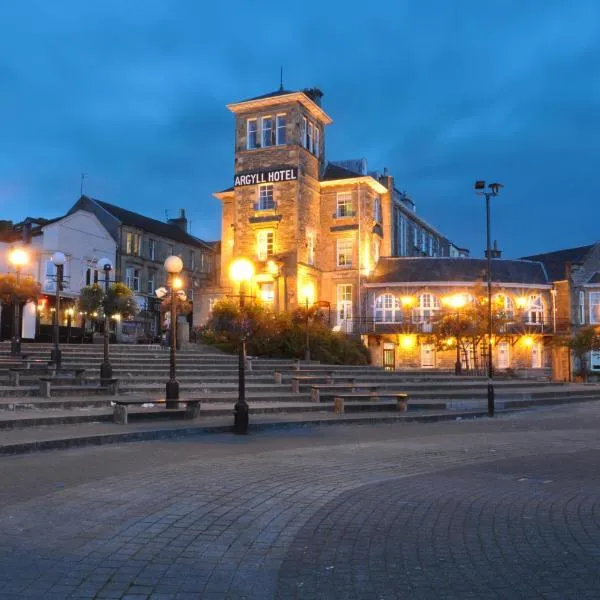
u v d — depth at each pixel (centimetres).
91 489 746
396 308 4412
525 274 4669
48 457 998
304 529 595
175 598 429
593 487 796
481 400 2239
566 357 4500
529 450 1152
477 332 3478
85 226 4316
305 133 4441
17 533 568
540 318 4544
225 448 1131
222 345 3173
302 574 477
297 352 3209
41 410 1485
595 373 4397
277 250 4222
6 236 3800
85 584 450
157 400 1484
